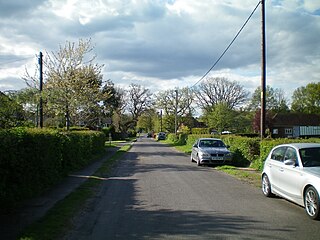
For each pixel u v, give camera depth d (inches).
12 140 311.3
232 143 871.7
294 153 349.1
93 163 820.6
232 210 329.4
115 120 3061.0
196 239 240.5
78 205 352.8
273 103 3048.7
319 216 289.0
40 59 1011.9
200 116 2938.0
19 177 332.2
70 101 1052.5
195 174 619.5
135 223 285.6
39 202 361.7
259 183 503.8
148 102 3164.4
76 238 246.5
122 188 467.8
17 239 237.9
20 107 653.9
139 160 938.1
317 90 3088.1
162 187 472.1
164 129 3238.2
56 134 494.6
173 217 303.9
